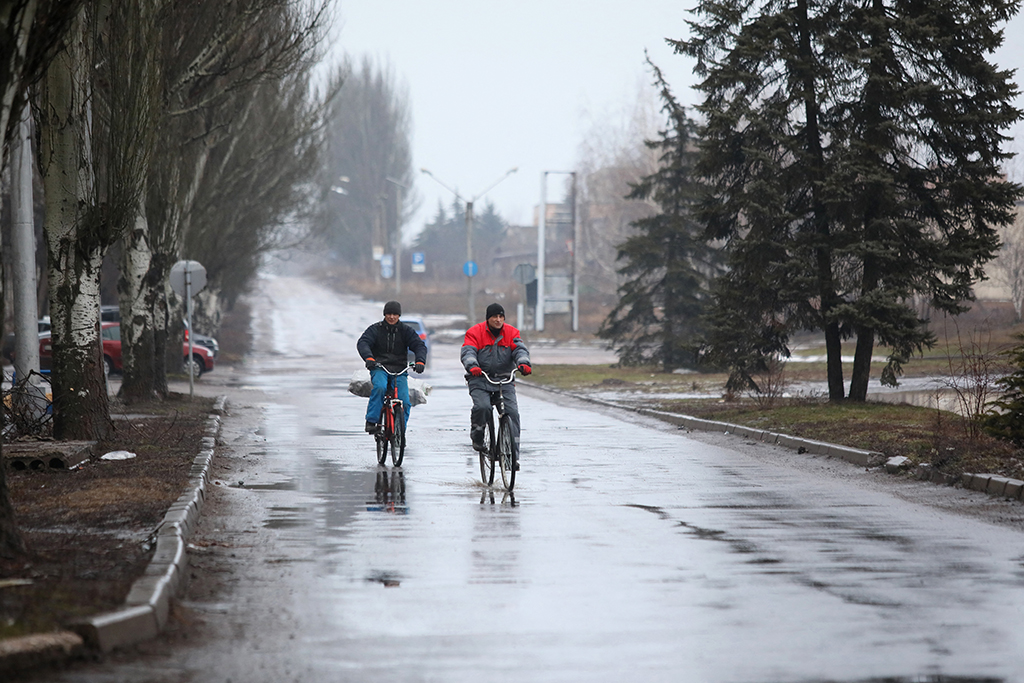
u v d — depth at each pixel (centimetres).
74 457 5550
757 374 9981
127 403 9981
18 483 4966
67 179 6406
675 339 16938
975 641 2564
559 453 6906
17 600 2581
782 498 4959
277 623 2708
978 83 8969
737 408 9412
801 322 9450
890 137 9006
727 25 9362
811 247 9150
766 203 9069
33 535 3616
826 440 6925
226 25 9694
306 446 7288
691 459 6569
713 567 3409
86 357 6538
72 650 2328
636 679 2273
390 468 6106
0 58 3191
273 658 2400
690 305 16912
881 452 6231
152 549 3381
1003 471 5284
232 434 8094
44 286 13175
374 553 3631
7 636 2280
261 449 7100
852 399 9350
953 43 8856
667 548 3728
